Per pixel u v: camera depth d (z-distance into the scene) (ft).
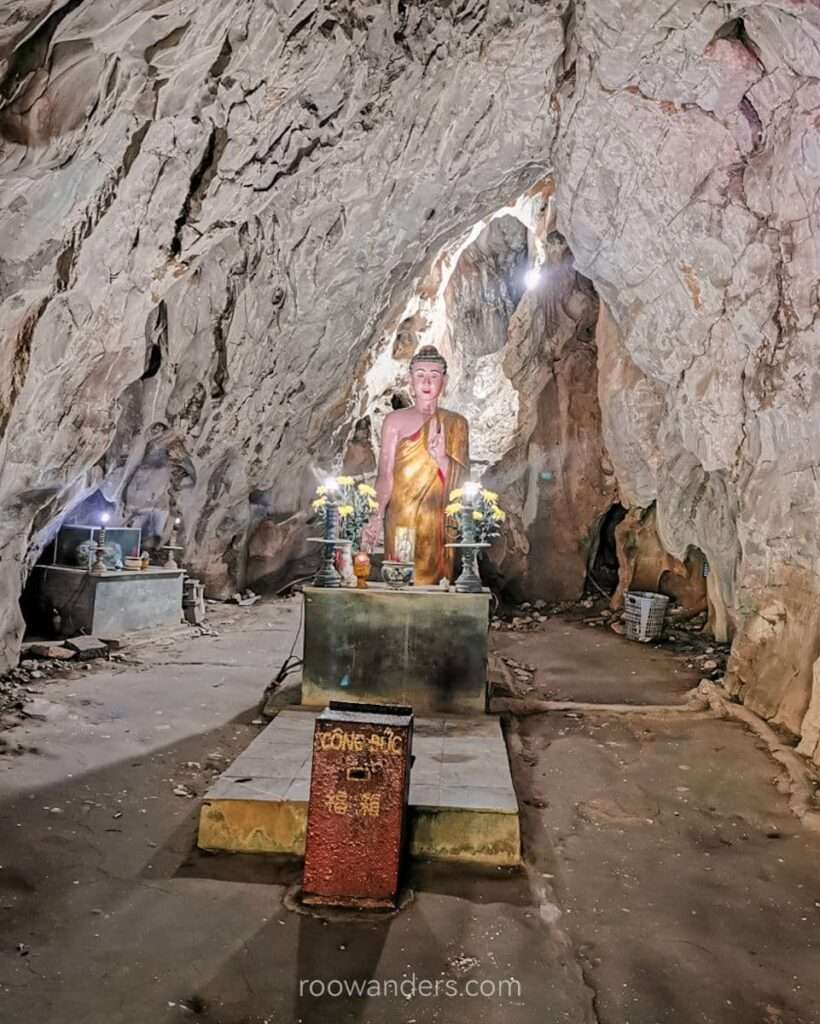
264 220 24.07
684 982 8.46
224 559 36.29
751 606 20.43
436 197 24.71
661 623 30.55
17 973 7.99
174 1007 7.58
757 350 18.53
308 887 9.70
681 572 34.32
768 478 19.24
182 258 18.35
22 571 21.45
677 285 20.31
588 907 10.04
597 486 38.06
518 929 9.34
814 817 12.94
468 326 40.45
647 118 17.79
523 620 34.96
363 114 19.06
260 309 27.25
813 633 17.25
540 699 21.16
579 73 18.34
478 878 10.62
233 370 28.30
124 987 7.88
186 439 29.86
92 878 10.12
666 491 28.37
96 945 8.59
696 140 17.51
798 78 14.38
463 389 40.19
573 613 36.63
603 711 19.48
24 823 11.50
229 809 11.13
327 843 9.71
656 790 14.42
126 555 27.09
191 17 12.05
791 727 17.24
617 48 16.60
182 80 13.47
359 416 40.37
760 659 19.74
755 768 15.52
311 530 40.91
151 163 15.06
